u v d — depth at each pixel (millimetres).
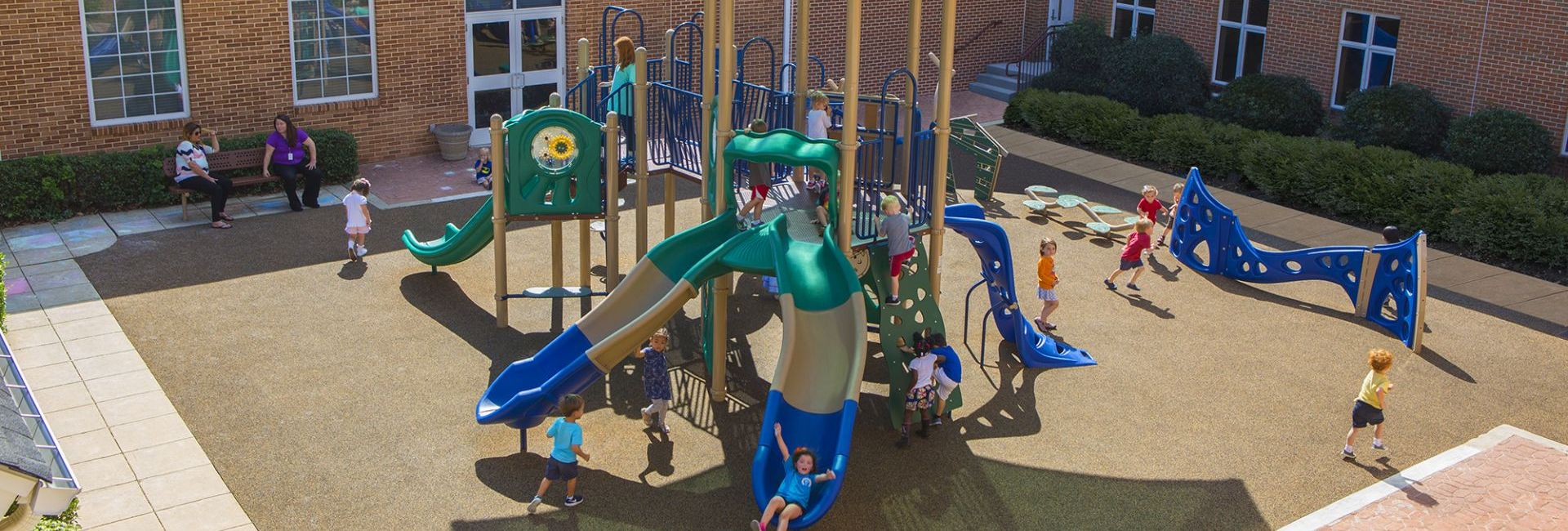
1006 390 14562
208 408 13516
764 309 16891
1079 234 20391
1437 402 14500
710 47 14023
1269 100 24984
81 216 19672
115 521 11367
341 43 22250
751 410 13984
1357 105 23625
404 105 23188
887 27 28547
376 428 13211
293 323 15812
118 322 15656
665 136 17031
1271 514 12055
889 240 13297
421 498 11938
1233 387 14766
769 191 15250
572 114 15445
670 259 13914
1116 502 12234
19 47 19312
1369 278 16688
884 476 12602
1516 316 17188
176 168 19625
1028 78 29391
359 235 18062
